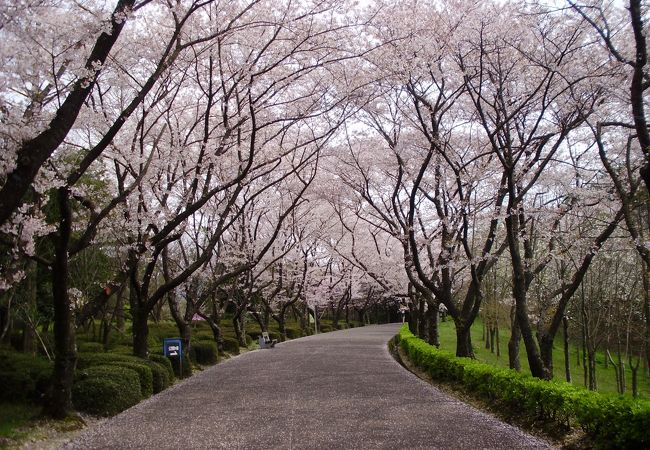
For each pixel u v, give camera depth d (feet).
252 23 32.91
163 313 117.80
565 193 43.21
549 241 43.93
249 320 116.98
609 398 20.76
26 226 24.12
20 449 20.49
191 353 52.08
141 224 36.58
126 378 30.48
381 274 83.46
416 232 62.90
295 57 39.09
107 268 51.08
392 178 57.57
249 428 24.77
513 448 21.30
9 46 20.25
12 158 19.71
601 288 62.59
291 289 99.25
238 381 41.88
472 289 44.47
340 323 155.12
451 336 111.14
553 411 24.32
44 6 21.84
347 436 23.09
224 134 39.93
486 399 31.27
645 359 77.25
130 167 35.27
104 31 22.34
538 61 34.55
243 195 69.67
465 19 36.78
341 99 41.09
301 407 30.19
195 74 42.45
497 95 35.76
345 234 94.27
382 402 31.78
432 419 26.81
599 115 36.73
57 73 23.71
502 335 110.93
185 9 33.17
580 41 36.17
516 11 32.65
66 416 25.41
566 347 56.65
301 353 66.33
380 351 68.18
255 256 74.43
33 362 31.09
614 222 32.32
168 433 23.89
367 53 38.04
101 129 33.60
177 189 50.44
